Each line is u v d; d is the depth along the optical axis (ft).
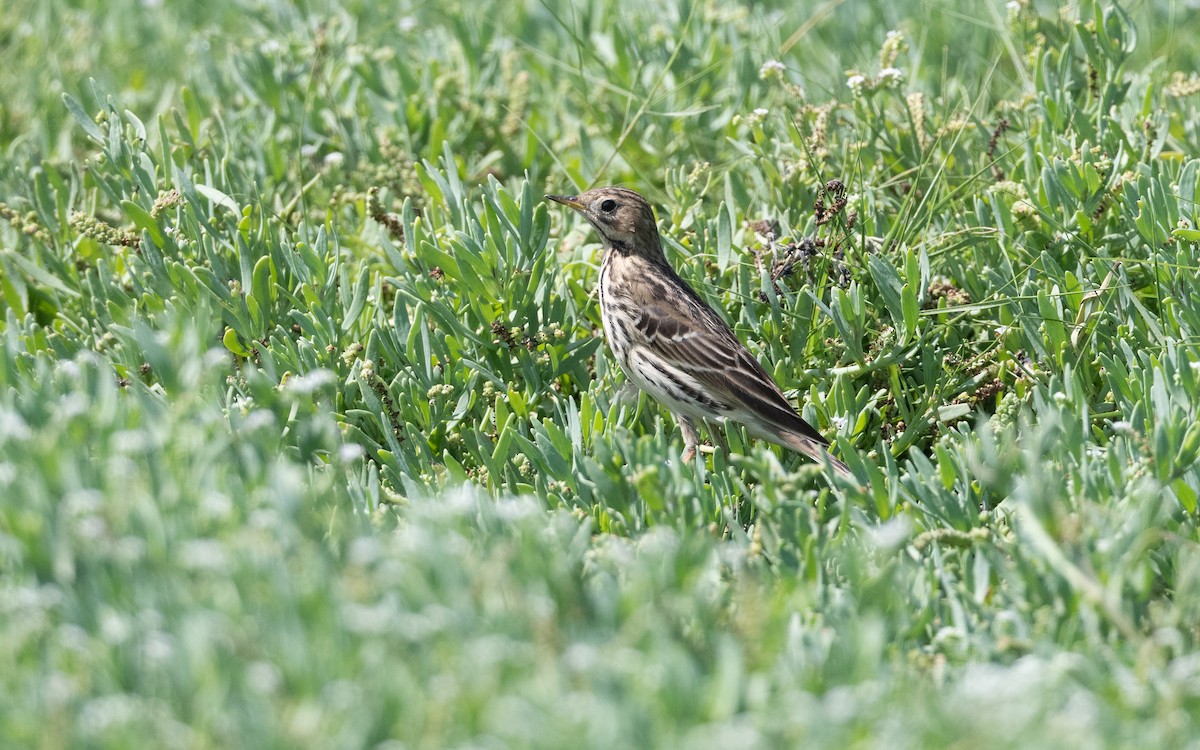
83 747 19.98
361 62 53.88
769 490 27.78
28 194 47.44
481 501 27.78
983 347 39.04
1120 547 26.13
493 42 57.88
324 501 27.58
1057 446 29.84
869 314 38.81
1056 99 46.83
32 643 22.29
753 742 19.67
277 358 35.53
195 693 20.75
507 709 20.42
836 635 23.84
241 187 45.60
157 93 56.70
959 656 25.12
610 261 39.99
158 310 37.32
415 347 36.27
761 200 45.93
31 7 64.49
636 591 23.12
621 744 19.84
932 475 29.81
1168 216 38.52
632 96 49.49
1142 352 33.60
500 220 37.65
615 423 34.24
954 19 59.52
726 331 38.06
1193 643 25.17
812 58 58.08
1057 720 21.12
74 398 27.76
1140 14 58.44
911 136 45.32
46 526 23.67
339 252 40.98
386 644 21.79
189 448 26.35
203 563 22.89
